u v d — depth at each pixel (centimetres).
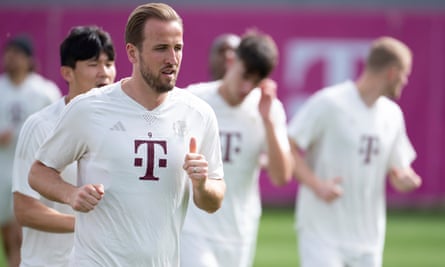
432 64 5347
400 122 2584
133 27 1567
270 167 2420
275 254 4006
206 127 1653
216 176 1684
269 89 2389
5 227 3475
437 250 4216
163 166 1597
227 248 2398
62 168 1636
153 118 1600
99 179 1585
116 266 1585
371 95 2525
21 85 3706
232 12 5350
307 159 2631
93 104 1585
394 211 5581
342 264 2495
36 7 5288
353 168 2509
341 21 5372
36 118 1806
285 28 5366
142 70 1566
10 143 3625
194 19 5347
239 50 2378
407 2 5941
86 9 5291
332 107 2509
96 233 1585
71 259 1634
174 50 1558
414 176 2581
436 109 5347
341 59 5372
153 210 1597
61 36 5300
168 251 1625
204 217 2370
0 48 5259
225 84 2436
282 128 2472
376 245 2533
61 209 1827
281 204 5647
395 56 2489
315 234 2498
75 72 1820
